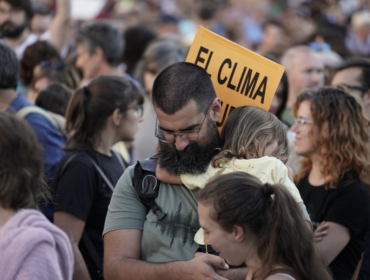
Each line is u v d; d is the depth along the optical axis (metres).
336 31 28.11
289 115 16.25
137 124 12.11
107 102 11.55
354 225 10.50
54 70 16.81
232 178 6.96
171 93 7.82
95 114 11.51
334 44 26.98
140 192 8.27
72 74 16.89
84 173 10.97
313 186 11.45
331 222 10.57
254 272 6.90
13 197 7.00
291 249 6.76
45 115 12.89
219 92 9.07
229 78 9.06
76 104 11.64
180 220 8.05
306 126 11.43
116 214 8.47
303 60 17.34
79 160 11.10
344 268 10.62
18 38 21.36
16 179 6.98
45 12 26.27
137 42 23.67
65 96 14.60
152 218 8.21
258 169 7.68
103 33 18.55
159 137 8.24
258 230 6.80
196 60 9.09
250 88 9.05
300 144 11.55
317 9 39.28
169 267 7.64
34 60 17.92
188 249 7.97
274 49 28.14
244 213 6.71
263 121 8.32
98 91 11.63
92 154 11.39
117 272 8.05
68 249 7.31
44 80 16.70
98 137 11.58
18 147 7.09
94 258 11.05
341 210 10.57
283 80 14.54
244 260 6.96
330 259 10.33
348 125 11.04
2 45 12.60
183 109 7.79
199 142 8.02
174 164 8.05
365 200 10.62
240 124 8.26
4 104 12.72
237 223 6.74
